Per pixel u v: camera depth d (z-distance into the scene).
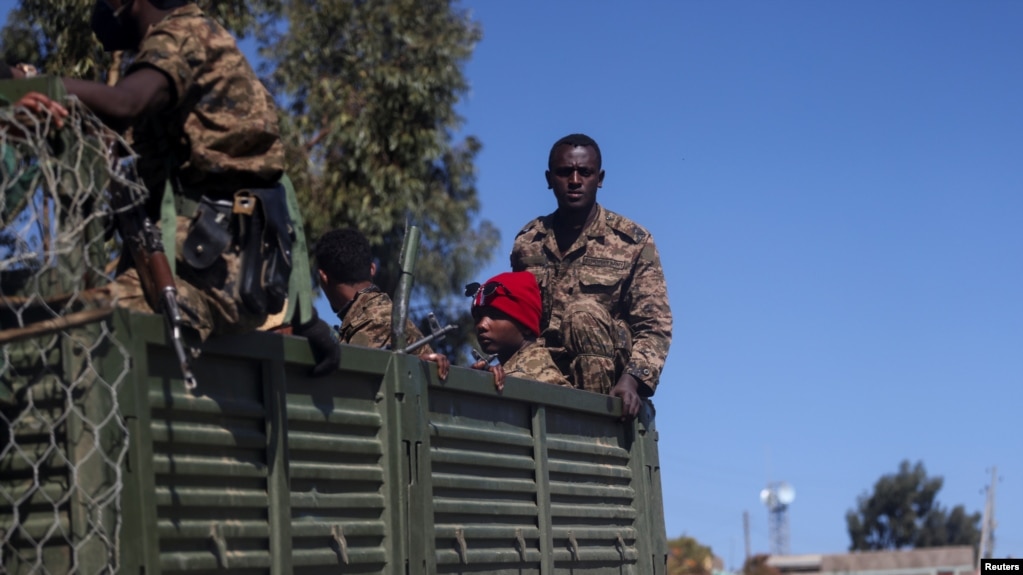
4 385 2.96
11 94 2.98
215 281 3.30
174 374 3.16
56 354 2.93
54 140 2.97
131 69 3.24
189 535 3.11
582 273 6.05
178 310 3.07
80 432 2.88
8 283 3.02
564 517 4.89
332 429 3.74
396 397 3.98
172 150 3.39
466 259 16.77
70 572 2.86
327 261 5.43
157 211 3.43
